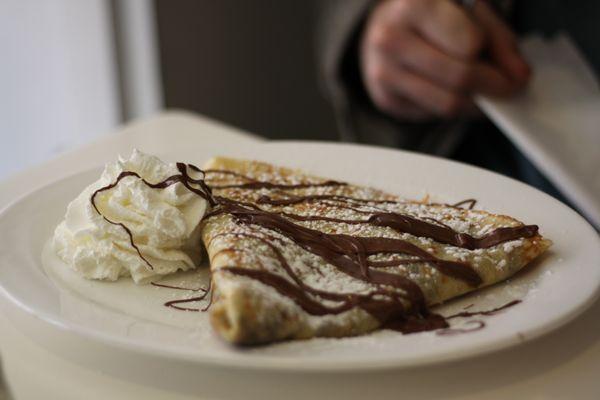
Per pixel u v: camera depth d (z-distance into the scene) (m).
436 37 0.70
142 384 0.35
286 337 0.35
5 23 0.81
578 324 0.38
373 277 0.38
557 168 0.55
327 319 0.36
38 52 0.85
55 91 0.88
